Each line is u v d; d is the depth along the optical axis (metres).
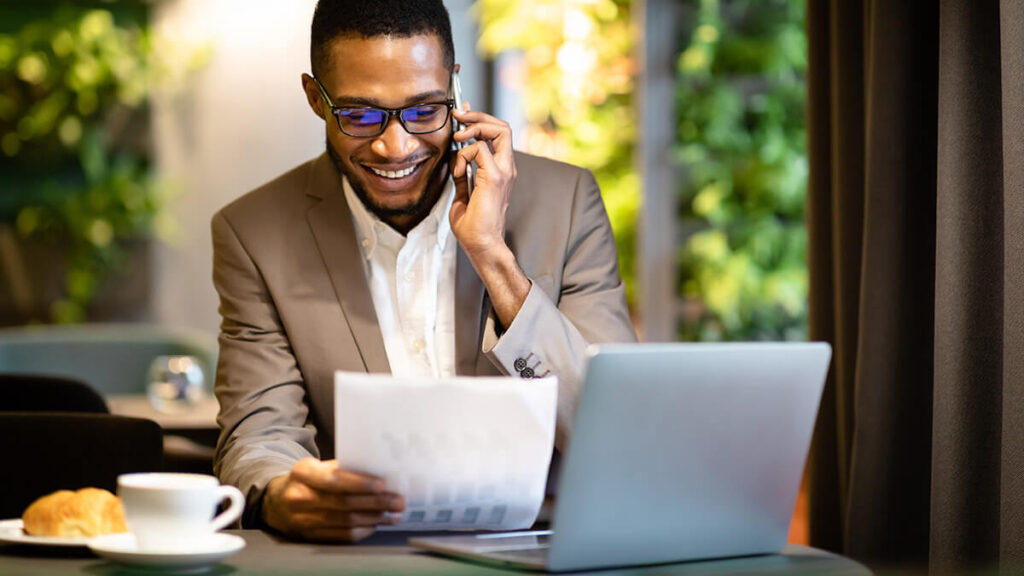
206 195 5.46
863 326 2.01
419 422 1.29
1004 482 1.75
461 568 1.25
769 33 4.50
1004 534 1.75
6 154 5.43
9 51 5.36
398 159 1.71
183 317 5.52
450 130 1.78
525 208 1.93
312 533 1.37
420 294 1.88
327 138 1.92
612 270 1.95
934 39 2.01
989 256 1.84
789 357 1.29
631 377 1.19
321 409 1.83
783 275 4.49
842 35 2.15
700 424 1.25
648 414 1.21
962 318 1.83
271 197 1.93
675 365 1.21
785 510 1.35
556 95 5.28
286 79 5.38
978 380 1.84
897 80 1.98
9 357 3.97
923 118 2.01
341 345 1.82
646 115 4.74
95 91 5.39
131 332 4.12
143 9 5.43
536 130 5.41
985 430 1.84
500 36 5.25
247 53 5.39
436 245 1.88
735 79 4.57
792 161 4.46
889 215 1.99
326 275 1.85
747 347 1.26
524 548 1.31
